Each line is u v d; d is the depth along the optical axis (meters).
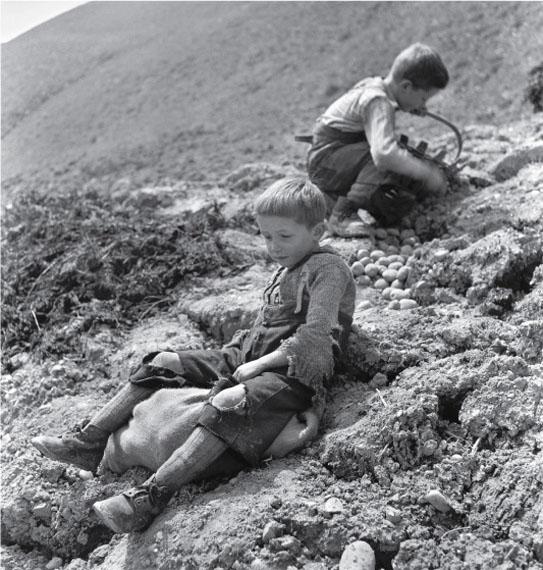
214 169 7.70
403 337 3.70
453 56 9.44
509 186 4.89
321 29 11.16
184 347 4.14
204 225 5.12
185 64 11.32
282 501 2.91
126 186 7.67
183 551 2.84
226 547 2.77
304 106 9.27
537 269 3.90
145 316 4.61
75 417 3.84
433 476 2.97
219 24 12.60
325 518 2.83
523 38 9.21
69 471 3.53
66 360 4.32
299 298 3.29
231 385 3.17
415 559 2.68
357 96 4.83
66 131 10.27
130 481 3.32
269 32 11.59
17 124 10.98
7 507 3.45
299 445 3.15
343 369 3.59
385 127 4.64
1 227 6.07
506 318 3.83
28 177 8.95
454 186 5.09
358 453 3.05
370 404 3.29
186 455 3.01
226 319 4.21
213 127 9.14
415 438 3.07
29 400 4.14
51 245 5.28
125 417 3.40
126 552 3.04
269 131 8.70
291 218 3.24
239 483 3.06
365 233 4.74
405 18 10.64
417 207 4.96
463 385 3.26
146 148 8.87
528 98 7.57
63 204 6.05
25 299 4.89
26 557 3.43
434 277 4.20
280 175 6.29
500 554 2.64
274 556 2.73
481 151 5.96
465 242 4.36
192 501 3.05
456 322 3.73
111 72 11.76
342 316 3.40
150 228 5.17
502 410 3.11
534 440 3.01
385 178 4.80
